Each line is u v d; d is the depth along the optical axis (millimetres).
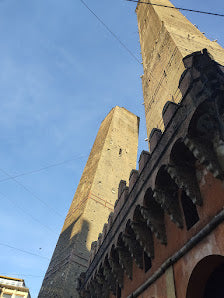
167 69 23391
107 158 43938
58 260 32500
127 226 15547
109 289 18844
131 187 16750
